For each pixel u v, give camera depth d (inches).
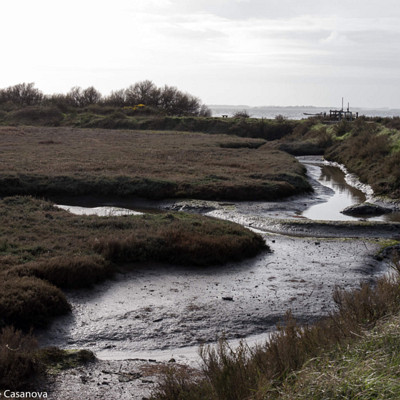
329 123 2373.3
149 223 617.6
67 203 873.5
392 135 1440.7
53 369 267.0
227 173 1141.1
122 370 279.1
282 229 703.7
